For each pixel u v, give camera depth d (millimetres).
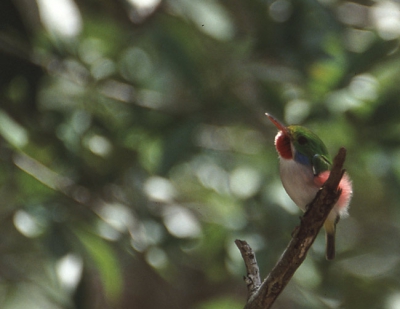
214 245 11891
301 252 5488
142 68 12648
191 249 11812
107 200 11234
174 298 15492
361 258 14391
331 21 11023
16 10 9562
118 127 11828
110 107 12164
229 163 12828
